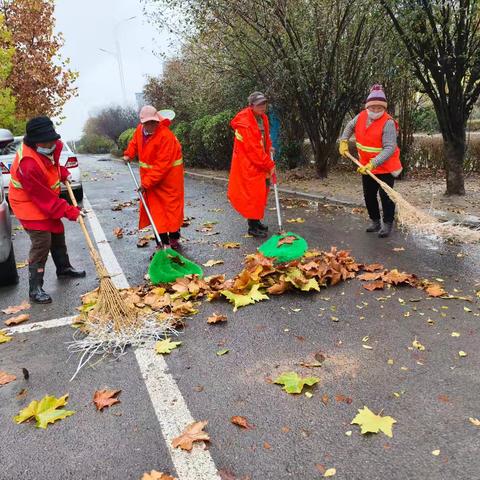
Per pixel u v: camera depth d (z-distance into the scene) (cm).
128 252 646
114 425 286
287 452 256
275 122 1261
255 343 371
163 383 325
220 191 1152
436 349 348
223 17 998
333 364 336
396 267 516
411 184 1006
